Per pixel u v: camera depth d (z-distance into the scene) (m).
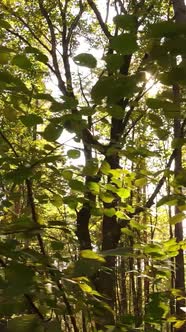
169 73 1.61
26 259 1.81
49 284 1.70
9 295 1.51
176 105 1.87
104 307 1.89
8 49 1.83
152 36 1.54
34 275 1.62
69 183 2.49
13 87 1.96
